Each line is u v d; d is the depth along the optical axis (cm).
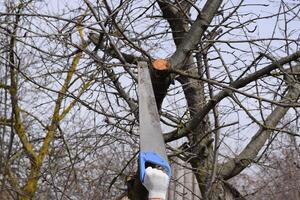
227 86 624
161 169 353
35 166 933
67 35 643
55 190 786
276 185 878
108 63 637
